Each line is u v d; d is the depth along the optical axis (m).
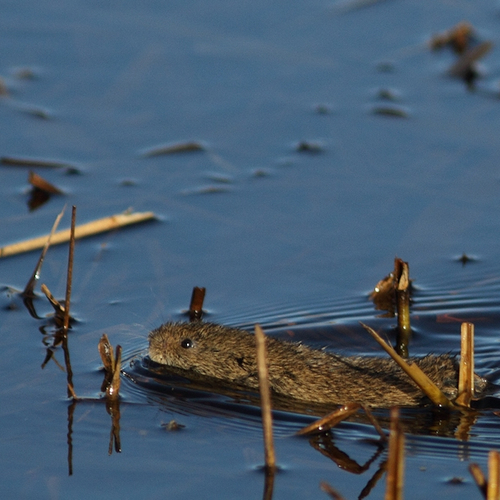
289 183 22.94
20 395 15.09
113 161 23.95
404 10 30.72
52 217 21.61
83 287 19.03
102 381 15.65
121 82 27.11
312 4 30.97
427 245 20.50
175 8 30.77
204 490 12.39
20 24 29.70
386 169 23.33
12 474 12.82
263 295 18.89
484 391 15.34
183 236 20.86
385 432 13.90
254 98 26.41
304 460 13.10
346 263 19.89
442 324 18.19
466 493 12.27
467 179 22.80
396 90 26.72
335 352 16.69
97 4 31.06
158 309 18.27
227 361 16.17
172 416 14.55
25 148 24.38
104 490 12.43
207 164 23.86
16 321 17.77
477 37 28.89
